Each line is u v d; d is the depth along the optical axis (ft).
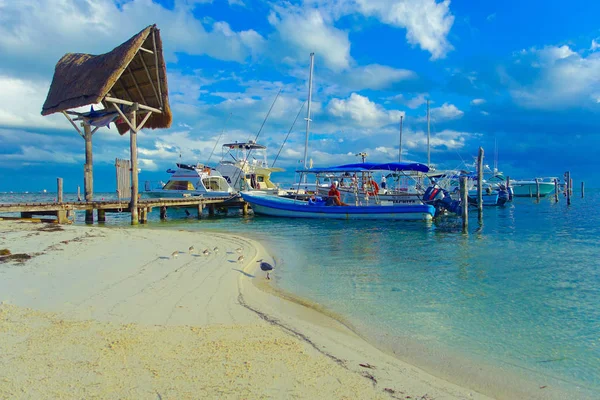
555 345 17.19
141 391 10.96
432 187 84.79
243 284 25.11
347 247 44.27
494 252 41.27
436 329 18.88
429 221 74.64
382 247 44.52
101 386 11.13
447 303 23.11
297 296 24.08
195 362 13.03
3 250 30.83
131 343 14.34
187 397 10.76
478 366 15.02
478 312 21.52
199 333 15.80
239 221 78.54
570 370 14.87
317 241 49.37
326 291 25.39
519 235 56.49
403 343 17.10
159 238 43.42
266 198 88.53
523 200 173.78
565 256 39.06
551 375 14.46
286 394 11.28
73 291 21.25
